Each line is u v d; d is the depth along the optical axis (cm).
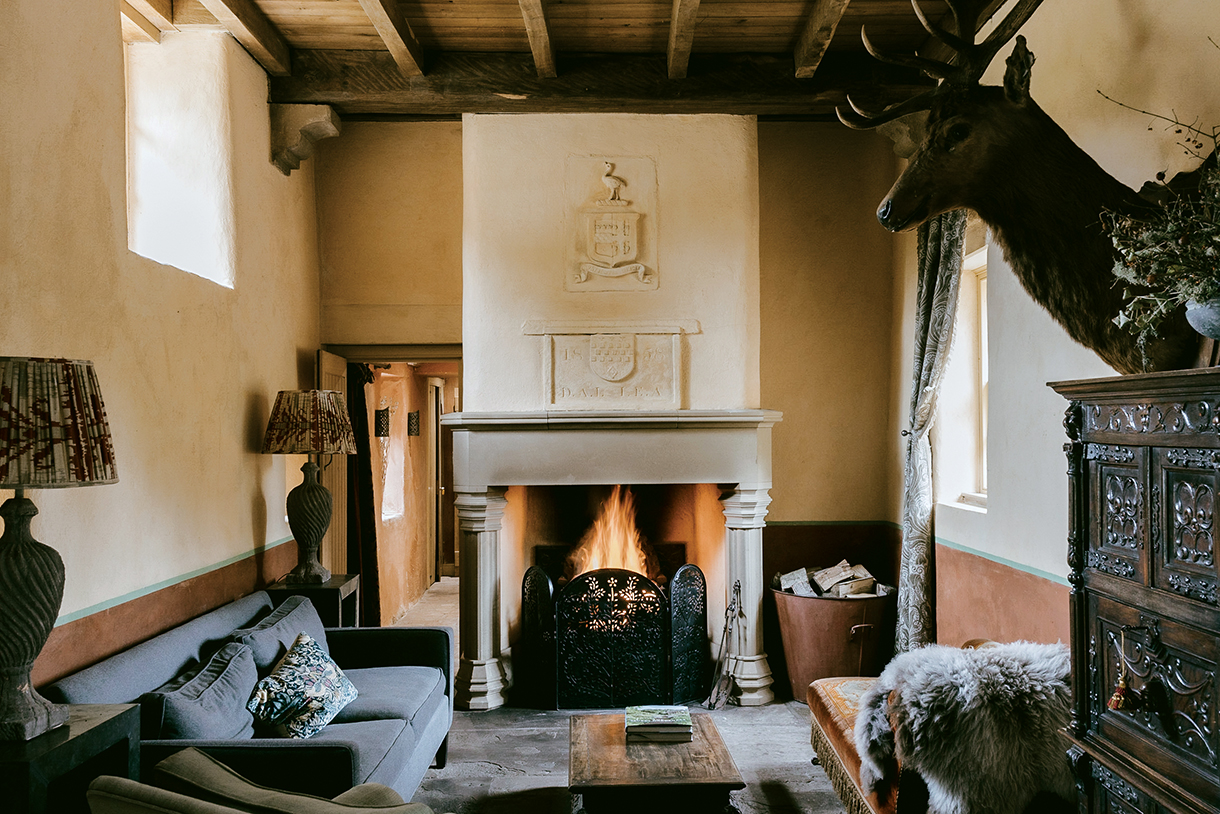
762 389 546
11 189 247
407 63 446
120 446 304
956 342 446
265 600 404
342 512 555
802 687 491
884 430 547
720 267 493
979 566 390
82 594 279
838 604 480
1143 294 215
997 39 246
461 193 550
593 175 492
